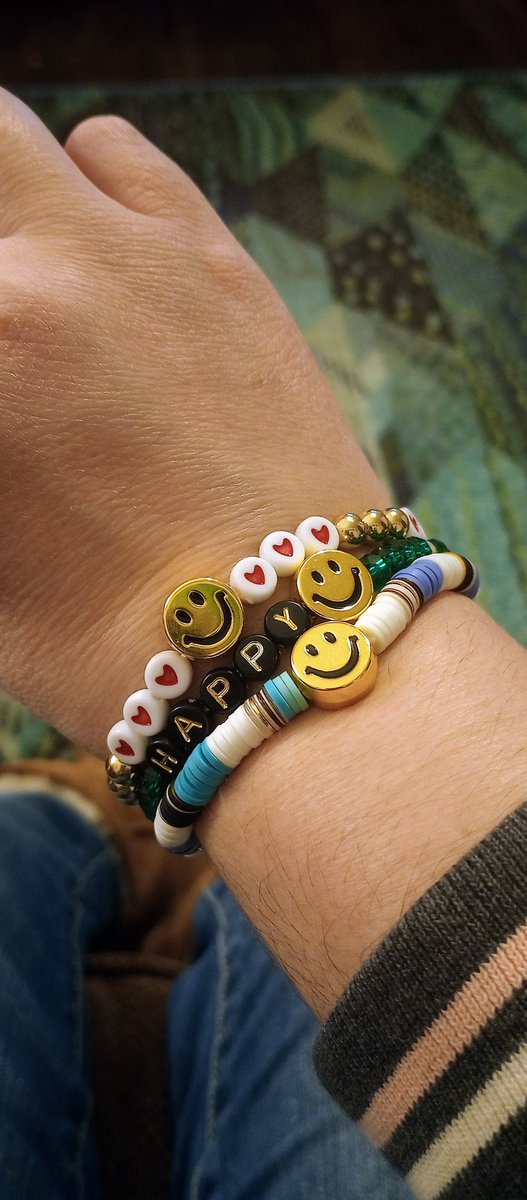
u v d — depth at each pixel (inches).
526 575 11.9
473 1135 3.4
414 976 3.5
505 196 15.0
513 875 3.5
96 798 10.7
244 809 4.5
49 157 5.6
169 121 15.7
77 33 16.8
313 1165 6.7
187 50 16.6
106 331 5.2
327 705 4.5
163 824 4.8
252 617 4.9
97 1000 9.1
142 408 5.1
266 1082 7.4
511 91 16.1
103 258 5.5
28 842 9.2
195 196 6.0
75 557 5.0
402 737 4.3
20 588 5.1
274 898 4.3
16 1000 7.5
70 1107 7.3
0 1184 6.1
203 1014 8.3
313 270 14.3
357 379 13.3
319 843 4.2
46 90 16.0
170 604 4.8
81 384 5.1
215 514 5.1
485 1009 3.4
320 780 4.3
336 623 4.6
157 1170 8.2
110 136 6.0
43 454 5.0
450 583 4.9
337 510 5.3
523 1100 3.3
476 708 4.4
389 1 17.3
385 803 4.2
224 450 5.2
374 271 14.3
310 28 16.9
